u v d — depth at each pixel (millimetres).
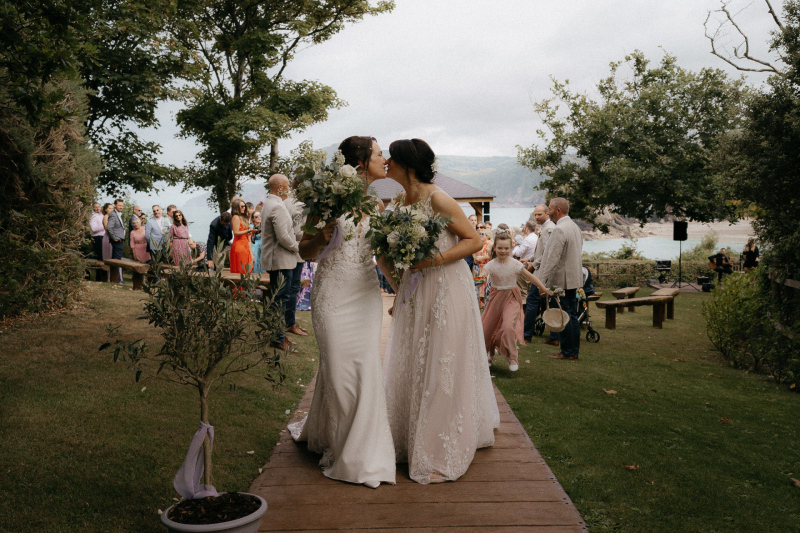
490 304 6277
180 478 2447
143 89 17078
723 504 3172
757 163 7410
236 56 25656
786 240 7219
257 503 2414
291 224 6594
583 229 74062
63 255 7457
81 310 7559
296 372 5637
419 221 3203
